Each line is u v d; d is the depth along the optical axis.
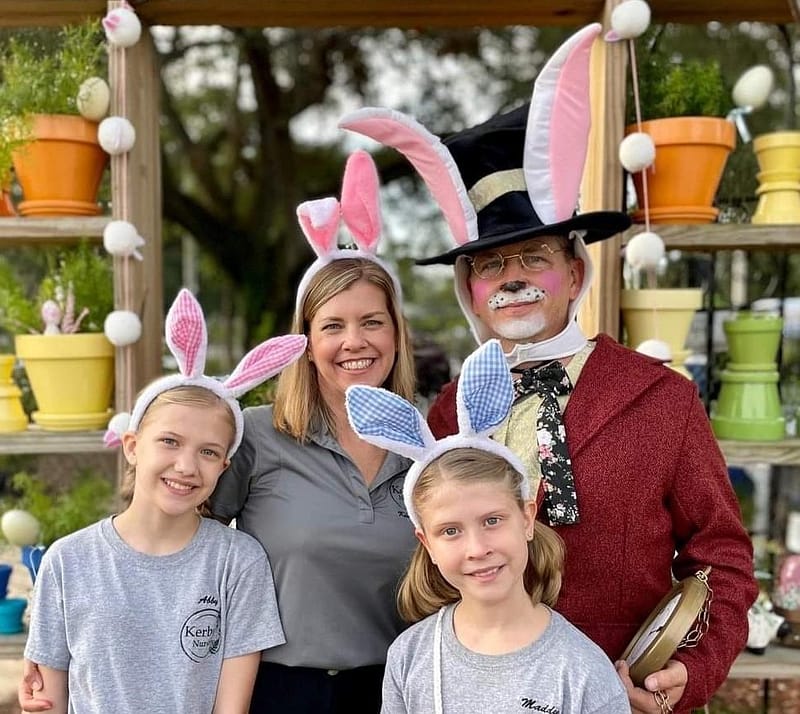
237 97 4.09
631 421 1.30
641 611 1.28
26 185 1.80
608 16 1.73
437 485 1.11
